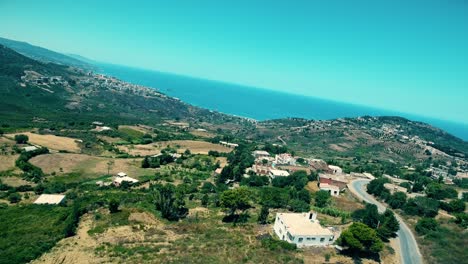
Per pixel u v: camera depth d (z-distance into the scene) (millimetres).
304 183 135375
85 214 96250
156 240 77438
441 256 76312
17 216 93875
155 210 100750
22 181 131000
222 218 97125
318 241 77688
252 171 161000
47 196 111938
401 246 82188
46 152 164375
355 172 186250
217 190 129250
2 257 66812
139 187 135500
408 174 184000
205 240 77688
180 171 165000
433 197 129875
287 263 66625
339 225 92500
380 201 125875
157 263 64750
